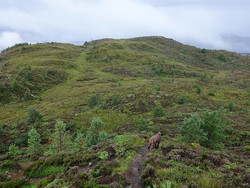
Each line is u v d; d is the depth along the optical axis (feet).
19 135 88.12
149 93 157.79
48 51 369.71
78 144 47.14
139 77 281.54
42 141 79.30
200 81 251.80
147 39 629.10
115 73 292.61
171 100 146.61
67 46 490.49
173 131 66.69
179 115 99.14
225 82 253.65
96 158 29.60
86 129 84.53
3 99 161.89
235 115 110.11
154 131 68.95
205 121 43.19
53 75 243.19
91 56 371.15
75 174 23.97
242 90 198.90
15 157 41.88
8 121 122.52
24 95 171.12
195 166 24.97
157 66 325.21
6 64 267.39
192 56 472.44
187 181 20.17
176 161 26.45
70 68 292.40
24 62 279.69
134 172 24.72
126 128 83.41
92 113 122.62
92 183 20.51
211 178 20.84
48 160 30.01
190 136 40.55
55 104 157.58
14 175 28.99
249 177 21.30
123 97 153.69
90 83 237.86
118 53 386.73
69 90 205.16
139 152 33.12
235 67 406.21
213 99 160.76
